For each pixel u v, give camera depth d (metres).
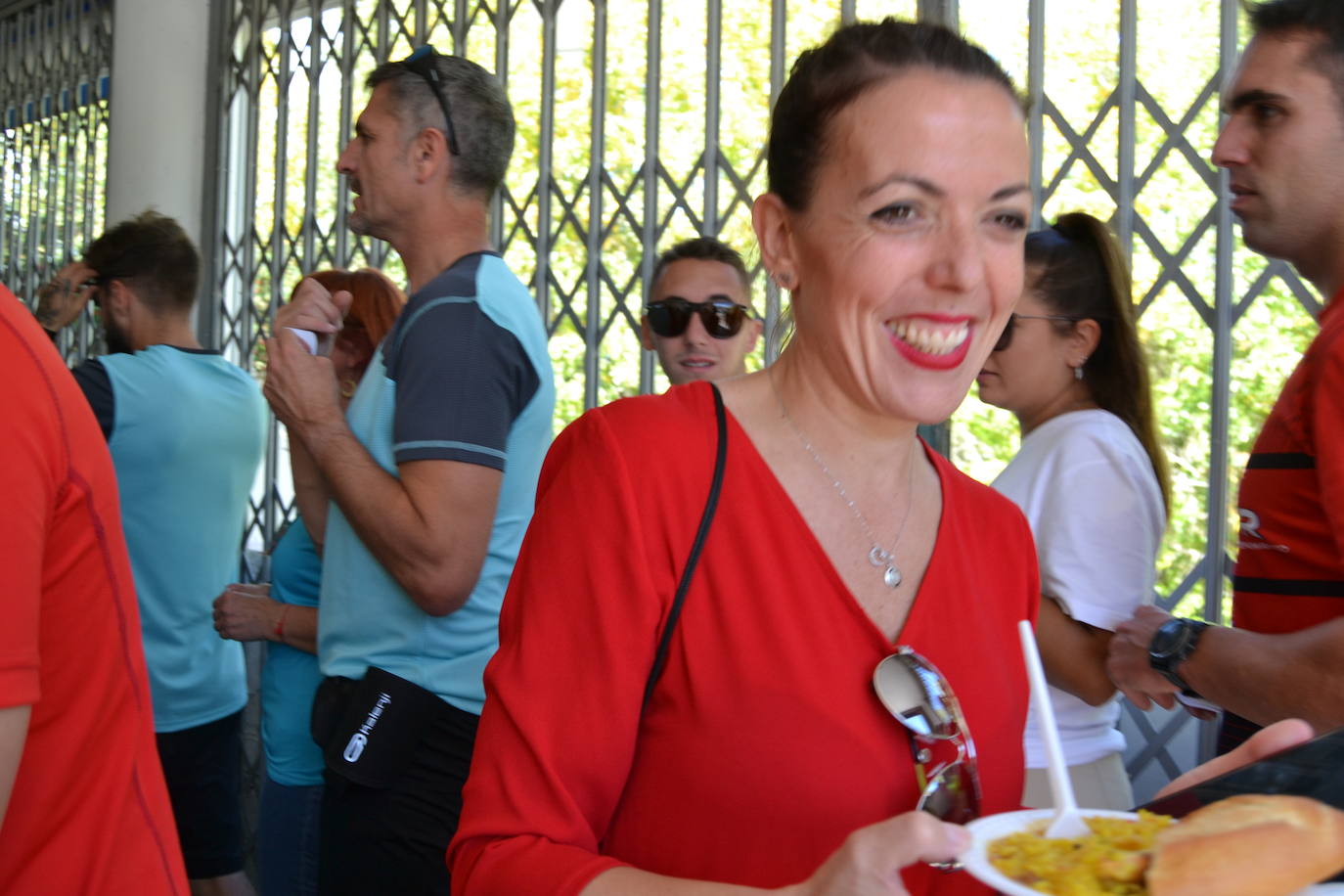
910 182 1.06
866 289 1.08
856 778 1.05
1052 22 2.43
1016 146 1.09
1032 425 2.07
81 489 1.14
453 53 3.71
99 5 5.14
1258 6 1.71
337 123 4.10
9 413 1.04
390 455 2.12
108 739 1.21
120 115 4.57
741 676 1.07
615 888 0.95
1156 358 2.30
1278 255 1.73
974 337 1.11
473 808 1.06
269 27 4.41
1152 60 2.30
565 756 1.05
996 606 1.21
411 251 2.36
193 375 3.07
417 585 2.04
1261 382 2.19
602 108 3.29
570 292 3.38
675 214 3.11
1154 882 0.77
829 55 1.12
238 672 3.29
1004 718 1.16
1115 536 1.84
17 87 5.85
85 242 5.25
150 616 3.02
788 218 1.16
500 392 2.10
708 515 1.10
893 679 1.06
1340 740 0.96
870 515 1.16
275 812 2.45
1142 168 2.32
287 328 2.10
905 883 1.08
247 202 4.46
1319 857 0.77
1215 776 1.01
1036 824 0.91
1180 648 1.64
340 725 2.09
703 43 3.04
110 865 1.20
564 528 1.11
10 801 1.14
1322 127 1.62
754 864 1.06
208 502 3.08
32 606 1.04
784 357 1.21
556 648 1.08
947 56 1.08
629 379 3.24
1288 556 1.57
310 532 2.44
